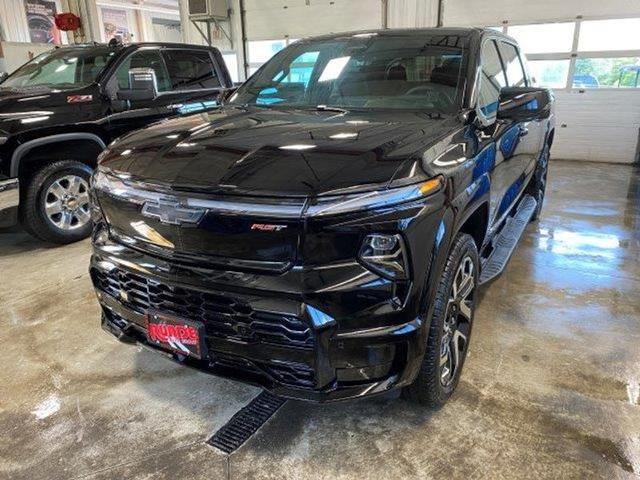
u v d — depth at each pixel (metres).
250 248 1.56
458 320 2.14
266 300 1.57
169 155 1.81
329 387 1.62
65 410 2.12
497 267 2.74
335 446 1.90
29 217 4.00
